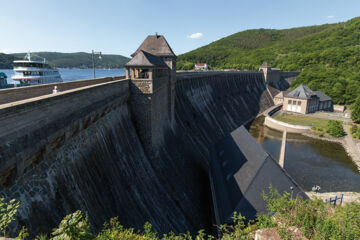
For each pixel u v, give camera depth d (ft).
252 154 96.27
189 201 108.68
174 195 104.12
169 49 134.82
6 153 35.94
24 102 40.42
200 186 127.75
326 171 184.75
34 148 42.57
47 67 211.00
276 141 254.47
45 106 46.24
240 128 128.67
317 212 51.78
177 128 153.07
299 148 233.76
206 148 176.55
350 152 223.71
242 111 327.06
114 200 70.49
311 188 160.25
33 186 43.45
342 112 414.41
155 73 106.01
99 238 39.11
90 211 58.03
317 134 272.92
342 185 164.25
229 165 108.17
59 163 52.34
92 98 67.41
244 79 410.72
